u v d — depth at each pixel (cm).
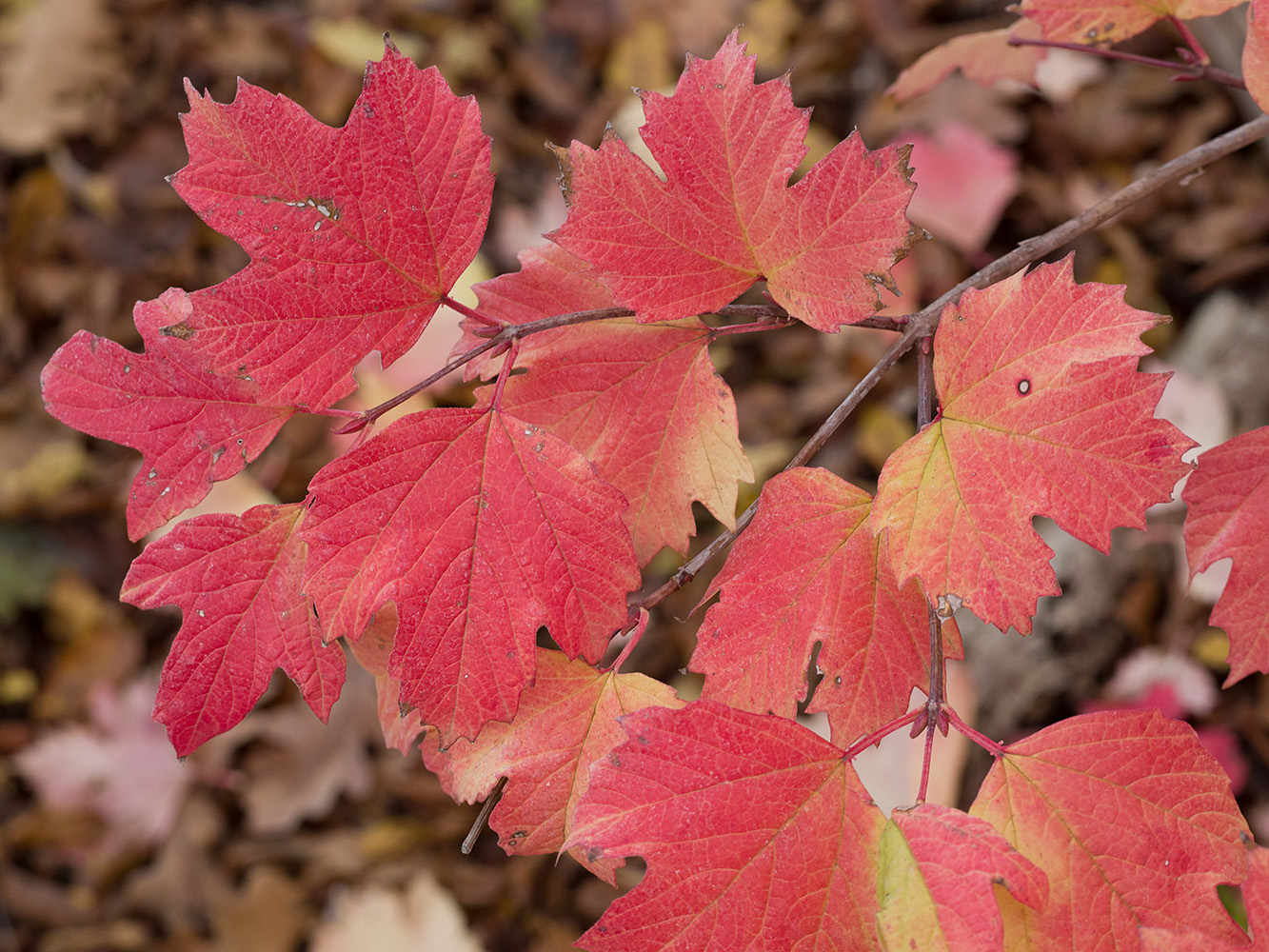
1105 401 40
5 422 129
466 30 150
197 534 42
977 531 41
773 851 40
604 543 41
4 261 135
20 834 112
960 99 121
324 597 40
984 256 117
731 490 44
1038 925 40
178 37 147
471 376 45
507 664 41
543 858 108
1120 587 98
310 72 146
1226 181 117
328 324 41
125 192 139
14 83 141
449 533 41
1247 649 45
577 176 42
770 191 42
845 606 42
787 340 125
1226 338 106
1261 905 40
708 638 42
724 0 143
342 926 100
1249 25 43
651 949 39
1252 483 45
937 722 41
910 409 116
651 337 45
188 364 43
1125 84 124
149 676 121
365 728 112
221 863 111
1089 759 41
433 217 41
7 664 122
